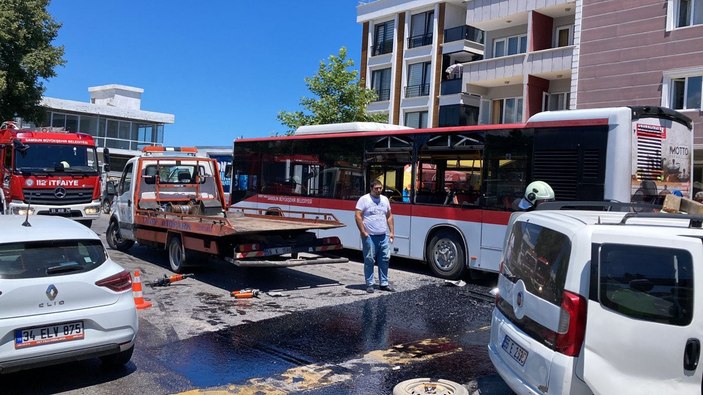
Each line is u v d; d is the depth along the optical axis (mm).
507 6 26844
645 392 3430
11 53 24734
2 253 4957
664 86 19766
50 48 25750
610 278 3562
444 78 33656
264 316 7996
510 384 4219
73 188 17547
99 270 5355
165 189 13289
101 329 5227
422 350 6566
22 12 24844
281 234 9883
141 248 14656
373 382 5535
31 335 4883
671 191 9656
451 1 33688
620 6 21016
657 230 3566
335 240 10336
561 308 3684
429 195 11508
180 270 10977
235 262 9289
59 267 5109
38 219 6020
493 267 10297
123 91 53969
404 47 36156
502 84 27812
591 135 9148
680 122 9852
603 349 3520
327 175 13695
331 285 10336
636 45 20531
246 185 16172
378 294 9570
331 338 7004
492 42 29391
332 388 5363
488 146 10484
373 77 38531
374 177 12609
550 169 9570
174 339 6875
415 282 10742
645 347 3441
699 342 3340
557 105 25859
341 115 28562
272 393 5219
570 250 3756
